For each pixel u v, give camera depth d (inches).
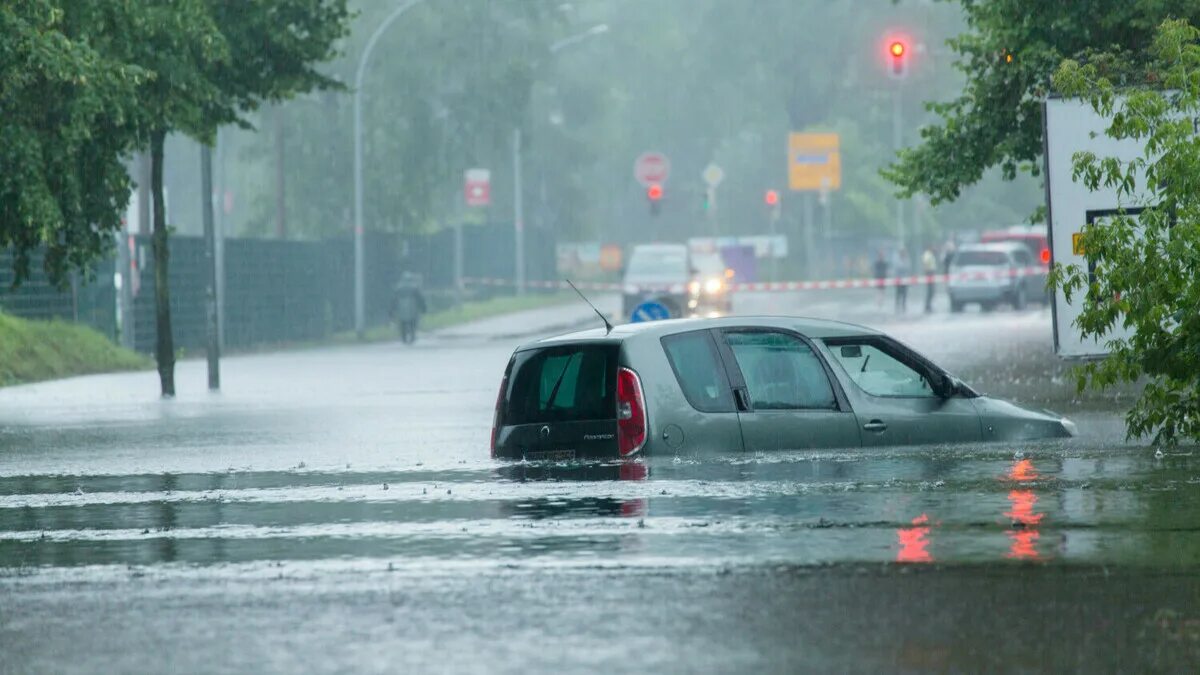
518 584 1083.3
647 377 1675.7
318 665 872.9
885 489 1473.9
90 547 1290.6
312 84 3722.9
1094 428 2036.2
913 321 6309.1
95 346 4717.0
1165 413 1784.0
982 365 3607.3
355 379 4023.1
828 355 1747.0
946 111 3198.8
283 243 6373.0
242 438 2369.6
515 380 1761.8
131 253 5182.1
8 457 2124.8
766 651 886.4
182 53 3213.6
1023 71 2960.1
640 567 1131.3
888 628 937.5
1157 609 976.9
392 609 1013.2
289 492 1635.1
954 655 874.1
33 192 2817.4
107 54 3014.3
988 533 1240.8
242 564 1189.1
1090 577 1071.0
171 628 975.6
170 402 3314.5
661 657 876.0
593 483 1556.3
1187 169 1779.0
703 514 1353.3
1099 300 1822.1
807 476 1558.8
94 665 888.3
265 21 3595.0
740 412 1694.1
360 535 1312.7
